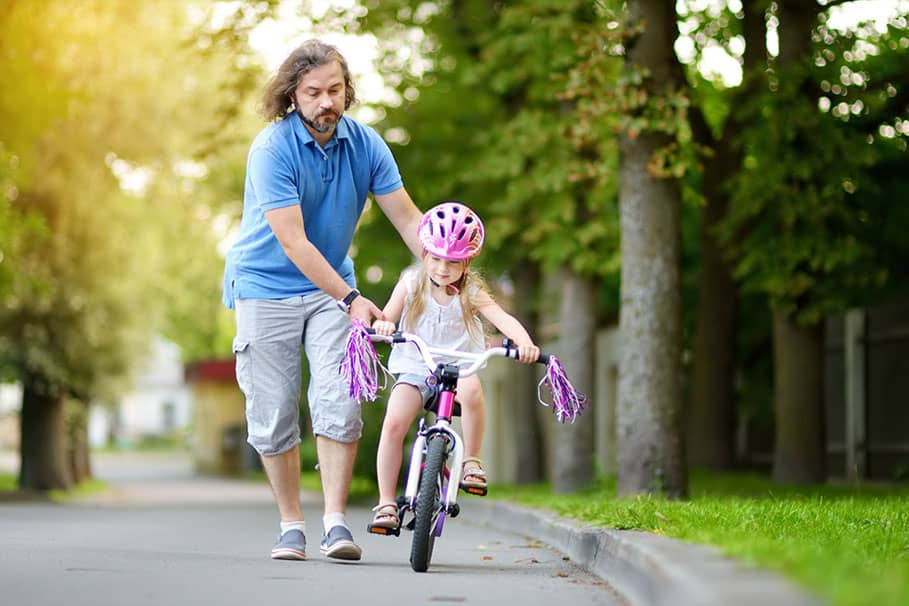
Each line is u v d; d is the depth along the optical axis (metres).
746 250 34.84
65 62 46.56
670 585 9.30
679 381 26.25
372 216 47.81
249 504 43.38
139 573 12.84
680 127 25.67
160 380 178.25
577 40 26.67
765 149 34.19
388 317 14.48
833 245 33.66
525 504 24.45
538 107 41.09
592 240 38.53
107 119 49.03
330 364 14.73
